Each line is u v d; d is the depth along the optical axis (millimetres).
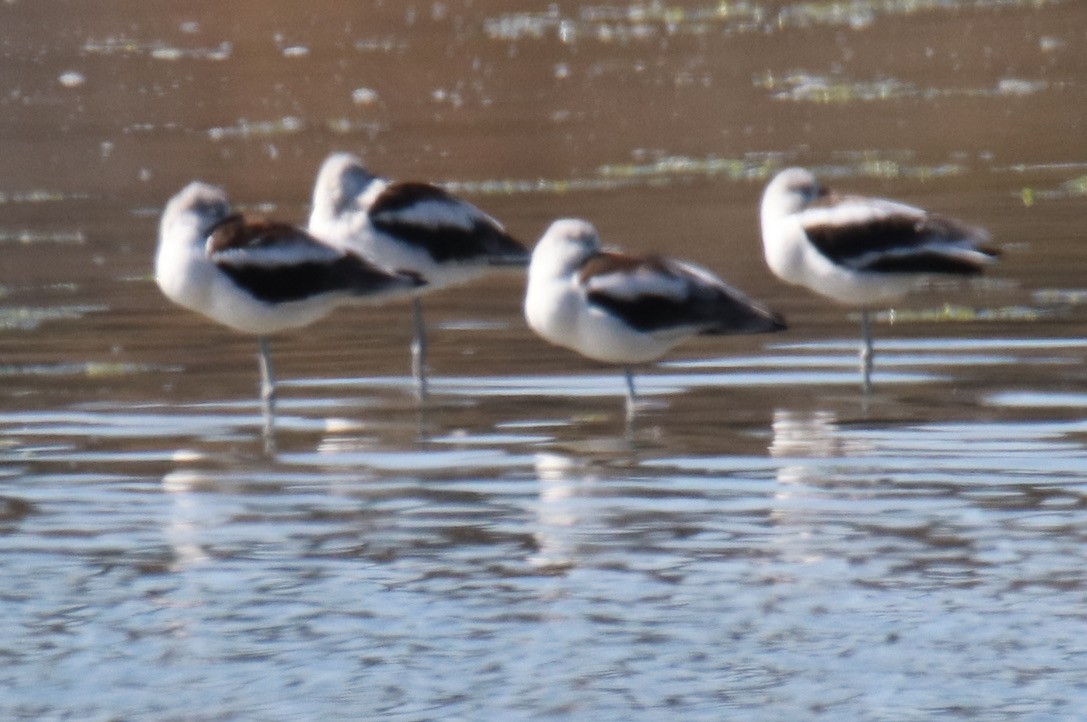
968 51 38188
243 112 33219
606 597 10766
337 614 10617
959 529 11836
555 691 9531
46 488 13016
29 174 27891
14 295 19750
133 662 10031
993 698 9367
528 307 14797
